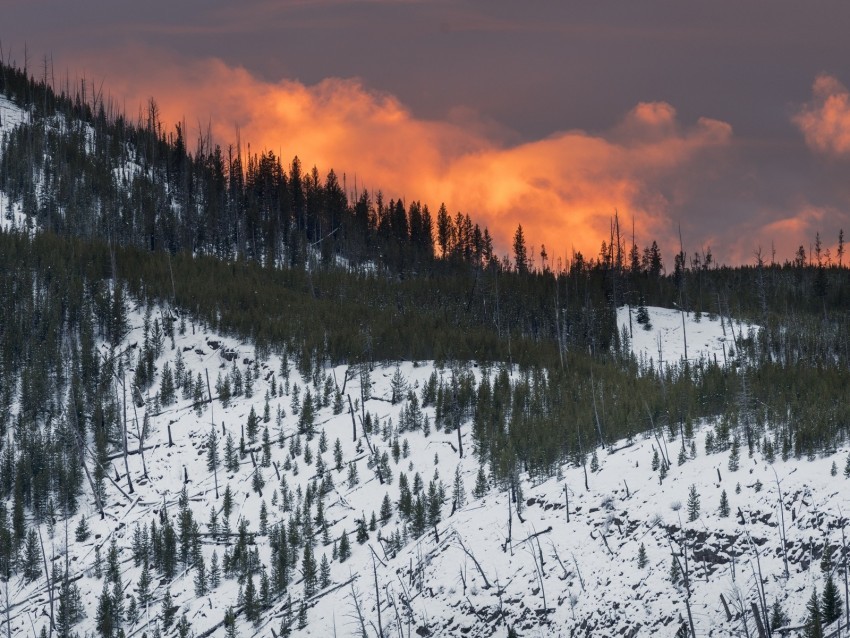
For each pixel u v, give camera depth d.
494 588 126.81
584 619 115.62
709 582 110.19
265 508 162.50
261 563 153.25
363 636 122.81
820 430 123.12
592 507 132.12
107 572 155.12
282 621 135.50
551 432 162.25
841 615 94.56
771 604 102.06
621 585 116.62
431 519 151.50
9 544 162.25
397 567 141.38
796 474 117.00
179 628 139.75
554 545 129.00
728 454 130.25
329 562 149.00
